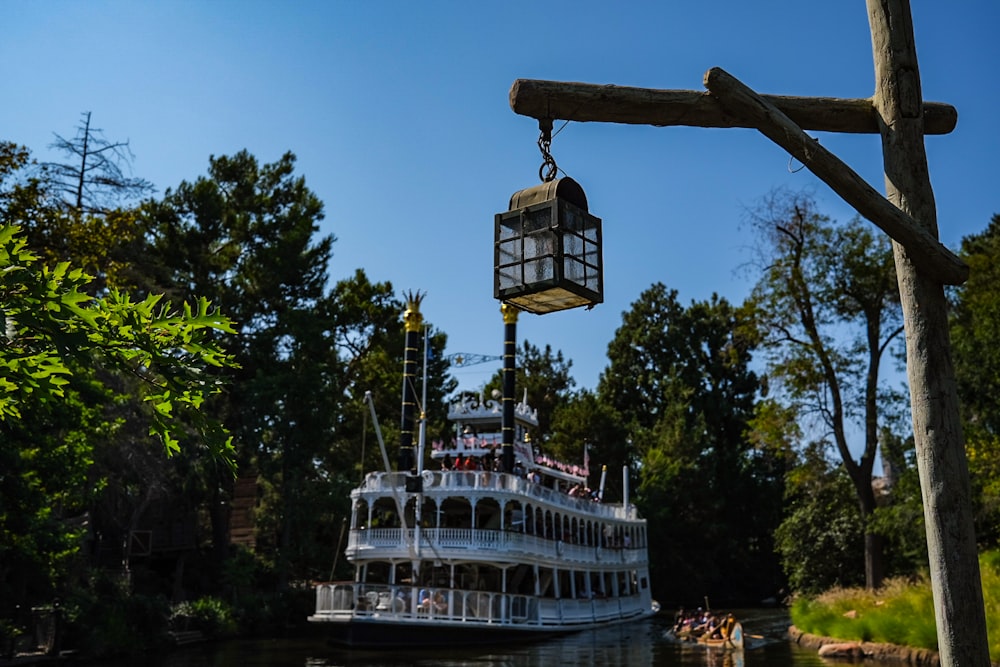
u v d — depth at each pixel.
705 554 69.44
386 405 60.84
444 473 33.62
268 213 54.09
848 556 43.75
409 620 30.17
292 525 46.81
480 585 36.19
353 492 34.47
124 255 37.38
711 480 71.06
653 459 70.38
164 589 42.16
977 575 5.33
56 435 21.97
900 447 38.34
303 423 46.28
